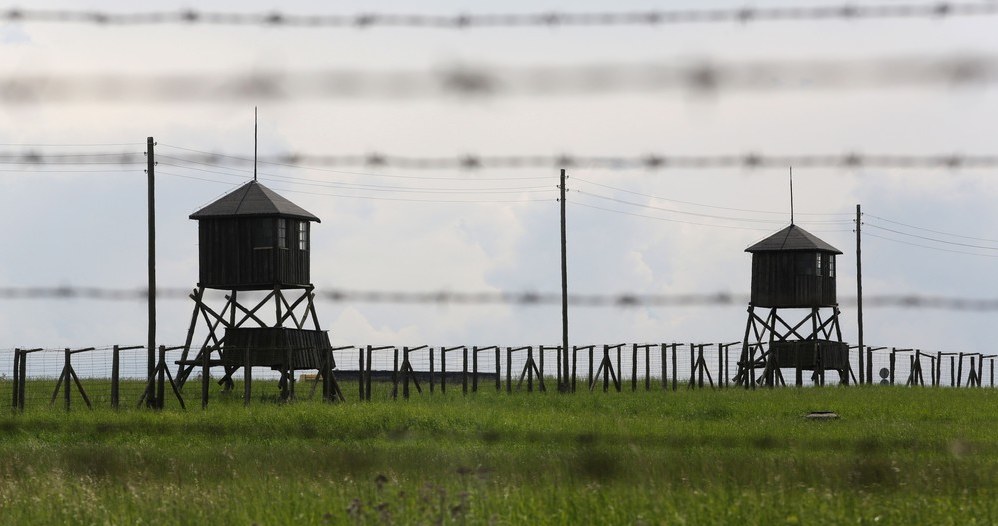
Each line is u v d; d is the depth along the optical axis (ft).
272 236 565.94
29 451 318.45
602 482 243.81
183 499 224.33
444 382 597.93
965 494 225.15
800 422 418.51
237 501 220.02
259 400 536.83
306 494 225.15
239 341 563.48
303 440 361.30
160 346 493.77
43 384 612.29
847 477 246.47
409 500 207.82
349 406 443.32
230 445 344.90
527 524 195.83
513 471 257.14
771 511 197.88
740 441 341.21
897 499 219.41
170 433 385.70
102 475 270.05
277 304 571.28
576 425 388.37
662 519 194.90
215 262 571.69
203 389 498.69
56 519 212.23
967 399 531.50
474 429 382.22
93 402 520.83
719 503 205.26
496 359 627.46
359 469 268.41
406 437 369.09
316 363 570.46
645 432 361.92
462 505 189.88
